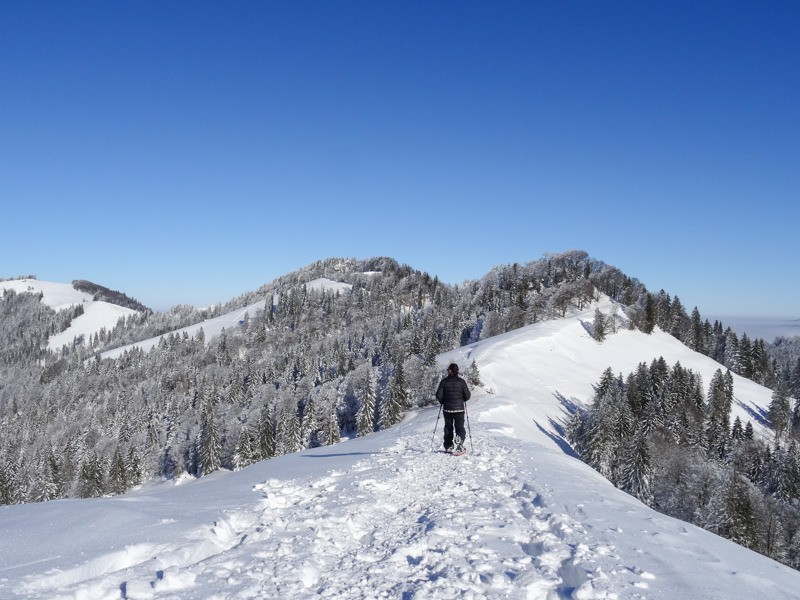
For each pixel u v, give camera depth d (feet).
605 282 565.94
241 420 327.47
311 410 280.51
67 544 22.29
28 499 252.83
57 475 275.59
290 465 54.54
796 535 152.66
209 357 570.46
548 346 372.38
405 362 323.98
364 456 54.90
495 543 25.71
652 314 448.65
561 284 535.19
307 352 470.39
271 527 26.84
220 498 34.12
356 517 29.27
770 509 158.81
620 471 185.16
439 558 23.27
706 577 21.53
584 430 214.90
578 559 22.75
